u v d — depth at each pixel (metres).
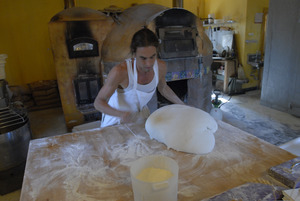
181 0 3.65
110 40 2.70
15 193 1.83
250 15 4.18
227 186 0.74
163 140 1.03
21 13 3.85
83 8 2.85
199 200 0.68
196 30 2.61
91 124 2.51
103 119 1.65
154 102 2.58
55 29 2.66
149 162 0.72
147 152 0.98
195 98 2.92
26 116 2.23
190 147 0.94
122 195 0.71
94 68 2.93
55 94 4.15
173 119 1.06
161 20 2.40
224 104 3.84
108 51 2.68
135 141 1.09
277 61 3.34
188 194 0.71
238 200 0.64
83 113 2.97
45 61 4.19
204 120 1.01
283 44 3.21
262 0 4.20
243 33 4.27
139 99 1.42
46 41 4.11
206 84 2.92
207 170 0.83
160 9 2.58
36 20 3.95
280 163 0.84
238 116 3.26
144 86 1.36
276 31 3.28
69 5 3.39
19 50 3.98
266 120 3.08
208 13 5.04
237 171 0.81
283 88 3.32
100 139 1.12
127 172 0.84
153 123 1.10
